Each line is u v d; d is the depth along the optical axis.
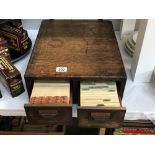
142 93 0.85
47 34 0.91
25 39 0.96
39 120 0.73
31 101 0.69
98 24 0.97
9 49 0.98
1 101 0.82
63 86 0.74
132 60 0.91
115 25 1.12
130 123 0.97
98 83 0.75
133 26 1.04
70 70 0.75
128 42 1.00
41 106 0.67
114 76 0.73
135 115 0.82
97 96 0.71
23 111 0.81
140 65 0.84
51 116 0.71
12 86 0.79
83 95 0.72
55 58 0.79
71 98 0.72
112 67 0.76
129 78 0.91
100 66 0.76
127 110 0.80
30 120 0.73
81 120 0.71
